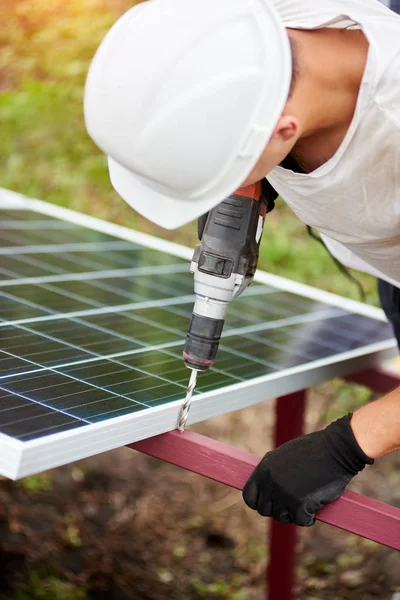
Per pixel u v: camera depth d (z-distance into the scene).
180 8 1.65
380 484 3.35
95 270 2.60
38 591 2.74
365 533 1.79
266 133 1.64
